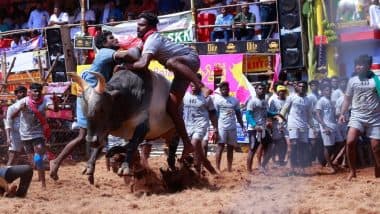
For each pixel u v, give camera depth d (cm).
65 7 2142
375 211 785
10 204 892
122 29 1744
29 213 823
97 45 1038
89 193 1033
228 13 1706
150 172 1092
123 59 998
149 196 982
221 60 1608
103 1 2058
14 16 2211
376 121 1097
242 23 1634
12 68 1777
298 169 1298
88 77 1013
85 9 1967
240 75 1580
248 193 955
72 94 1647
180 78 1027
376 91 1083
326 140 1293
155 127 1012
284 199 884
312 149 1333
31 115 1116
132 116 977
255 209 809
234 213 789
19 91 1179
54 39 1805
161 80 1022
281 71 1560
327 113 1302
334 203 848
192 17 1673
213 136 1290
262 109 1301
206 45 1625
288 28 1541
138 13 1945
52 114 1587
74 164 1541
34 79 1825
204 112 1214
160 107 1005
